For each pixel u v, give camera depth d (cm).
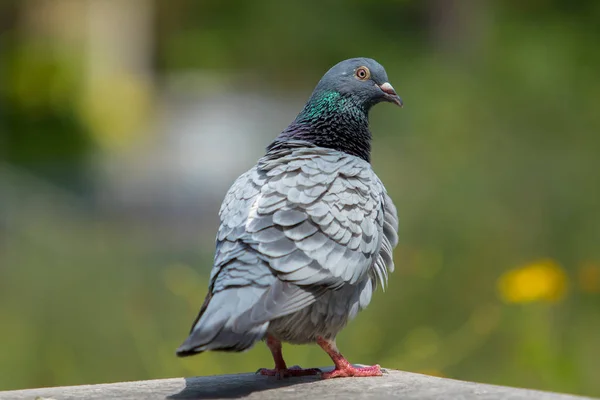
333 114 800
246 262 637
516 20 1909
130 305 1220
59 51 3369
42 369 1162
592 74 1603
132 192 2403
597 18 1909
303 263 646
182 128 3231
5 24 3688
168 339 1151
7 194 1727
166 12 4328
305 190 679
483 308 1231
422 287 1264
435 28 2909
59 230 1472
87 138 3100
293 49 3262
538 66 1588
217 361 1058
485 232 1326
